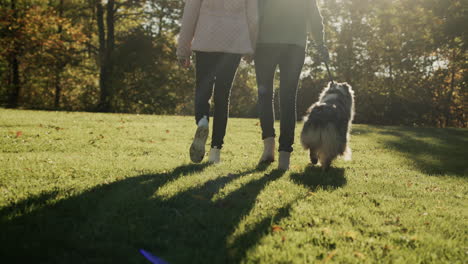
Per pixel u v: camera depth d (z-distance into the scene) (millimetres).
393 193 3467
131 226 2170
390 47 25531
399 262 1918
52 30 25672
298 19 4258
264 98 4422
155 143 6055
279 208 2689
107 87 24375
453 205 3219
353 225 2461
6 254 1731
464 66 20969
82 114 12555
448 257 2043
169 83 26281
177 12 23750
